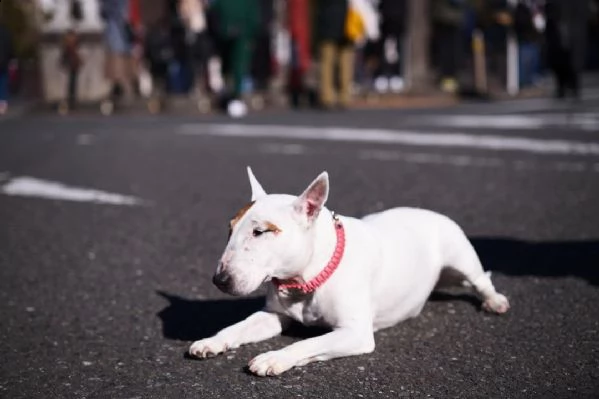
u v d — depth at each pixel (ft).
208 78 58.23
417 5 65.62
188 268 16.44
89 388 10.71
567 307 13.46
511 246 17.49
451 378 10.71
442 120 42.73
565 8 51.80
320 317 11.55
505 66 65.67
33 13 62.23
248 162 29.53
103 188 25.41
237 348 11.85
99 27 61.57
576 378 10.66
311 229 11.17
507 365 11.14
